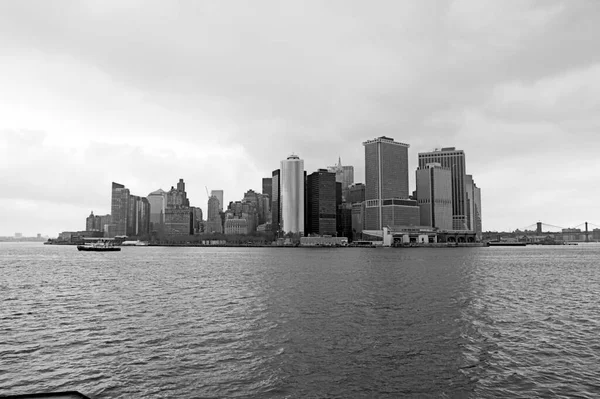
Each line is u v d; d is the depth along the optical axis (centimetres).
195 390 3428
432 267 17562
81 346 4641
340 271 15300
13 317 6225
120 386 3516
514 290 9288
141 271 15512
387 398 3266
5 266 18512
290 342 4762
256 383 3562
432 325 5578
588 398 3222
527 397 3253
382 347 4544
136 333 5203
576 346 4559
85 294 8806
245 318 6091
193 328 5466
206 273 14500
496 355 4253
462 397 3269
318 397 3288
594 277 12706
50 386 3525
